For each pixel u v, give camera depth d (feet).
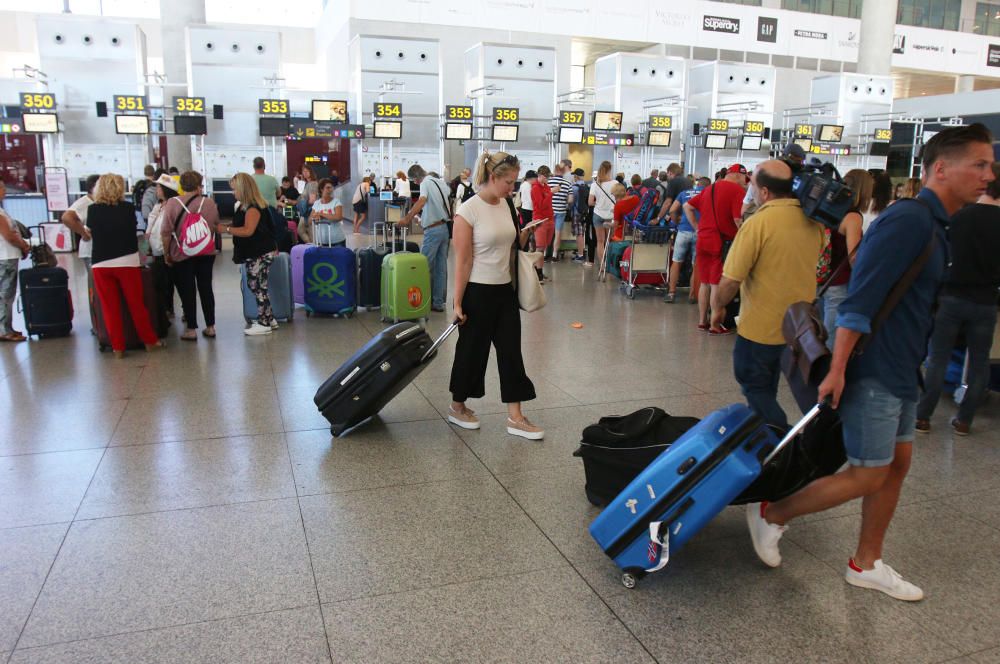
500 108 54.08
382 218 51.34
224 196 53.42
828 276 15.81
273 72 53.26
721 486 8.30
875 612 8.44
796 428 8.32
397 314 24.09
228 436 13.89
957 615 8.40
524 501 11.23
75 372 18.19
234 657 7.51
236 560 9.42
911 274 7.55
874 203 16.11
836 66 94.73
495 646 7.75
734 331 23.72
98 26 50.29
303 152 65.41
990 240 13.07
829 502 8.46
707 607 8.51
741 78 66.49
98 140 51.67
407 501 11.20
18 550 9.60
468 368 14.07
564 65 80.38
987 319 13.55
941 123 67.36
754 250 10.39
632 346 21.66
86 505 10.93
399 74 55.36
